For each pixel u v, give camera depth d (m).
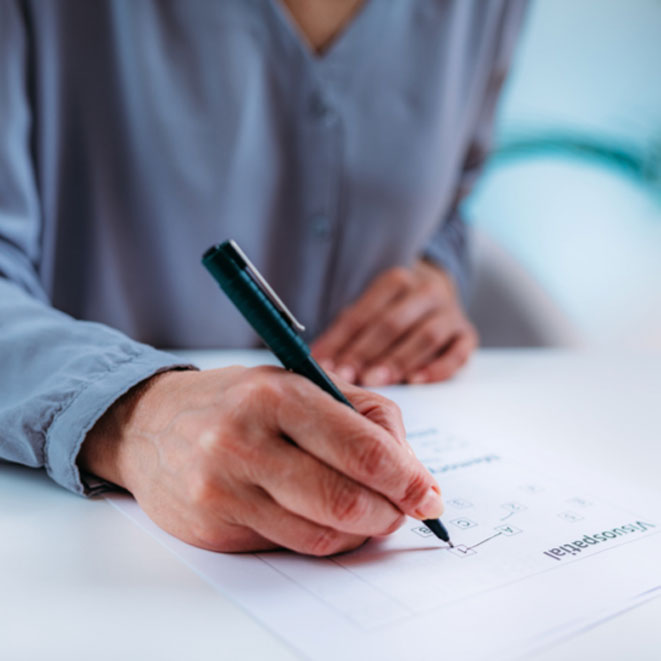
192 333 0.92
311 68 0.86
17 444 0.40
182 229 0.88
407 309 0.71
